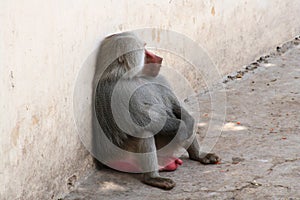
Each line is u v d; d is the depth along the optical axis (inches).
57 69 161.5
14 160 144.2
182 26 237.5
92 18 177.5
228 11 269.4
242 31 283.0
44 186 158.6
